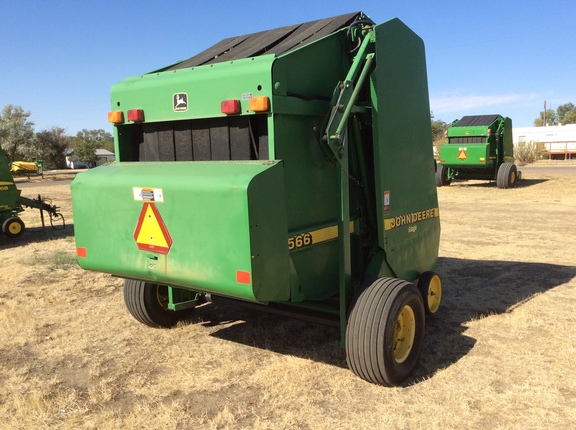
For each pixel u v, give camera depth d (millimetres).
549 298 6035
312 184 3939
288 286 3576
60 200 21125
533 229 10992
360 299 3840
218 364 4375
